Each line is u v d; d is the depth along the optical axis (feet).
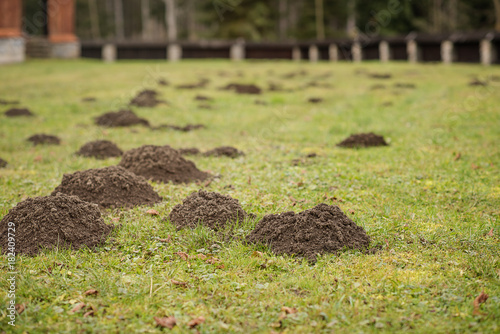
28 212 18.99
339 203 23.30
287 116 46.11
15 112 45.93
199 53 109.60
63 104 51.67
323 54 108.58
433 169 28.71
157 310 14.65
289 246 18.21
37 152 33.42
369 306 14.76
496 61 91.76
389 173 28.07
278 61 103.50
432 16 150.30
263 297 15.37
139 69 83.20
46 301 15.03
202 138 37.96
